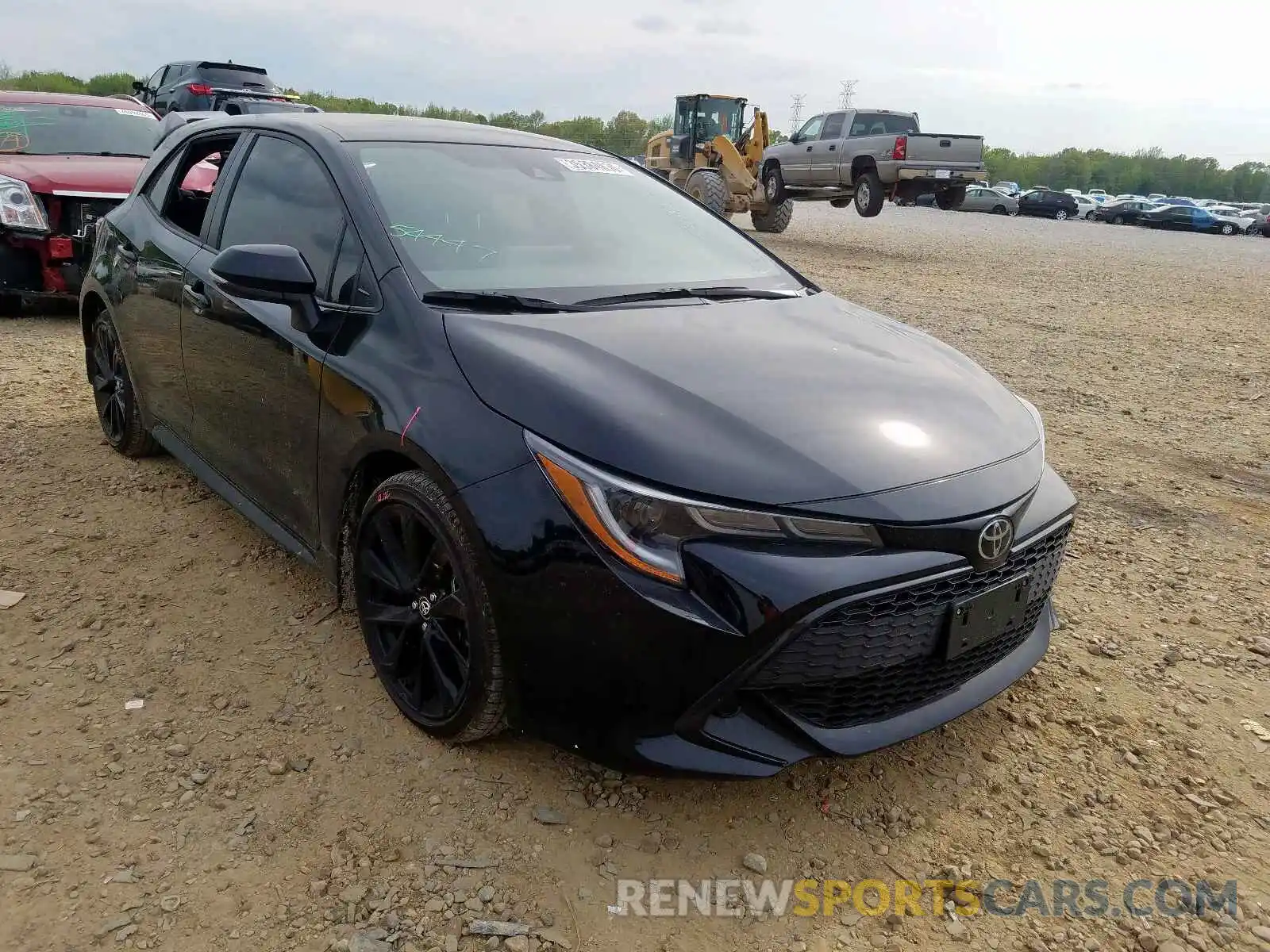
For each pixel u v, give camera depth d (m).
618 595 2.11
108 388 4.55
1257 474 5.38
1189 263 19.11
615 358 2.48
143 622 3.15
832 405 2.43
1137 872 2.37
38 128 7.85
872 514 2.16
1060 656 3.33
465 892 2.17
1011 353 8.46
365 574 2.73
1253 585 3.94
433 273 2.78
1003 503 2.34
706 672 2.11
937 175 17.66
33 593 3.29
